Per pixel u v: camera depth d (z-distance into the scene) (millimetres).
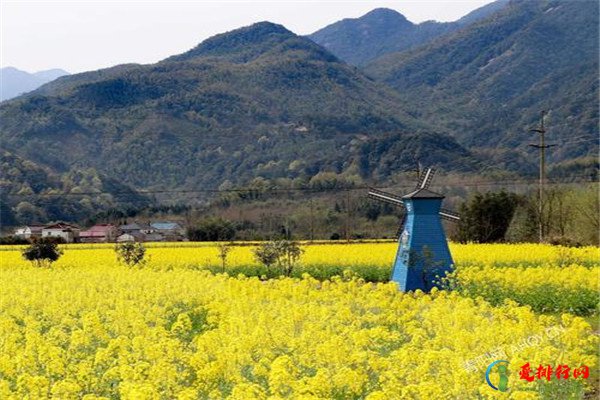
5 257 55250
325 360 15789
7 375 15797
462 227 74188
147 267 48031
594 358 15594
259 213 118312
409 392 13250
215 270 47469
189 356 15961
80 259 52594
